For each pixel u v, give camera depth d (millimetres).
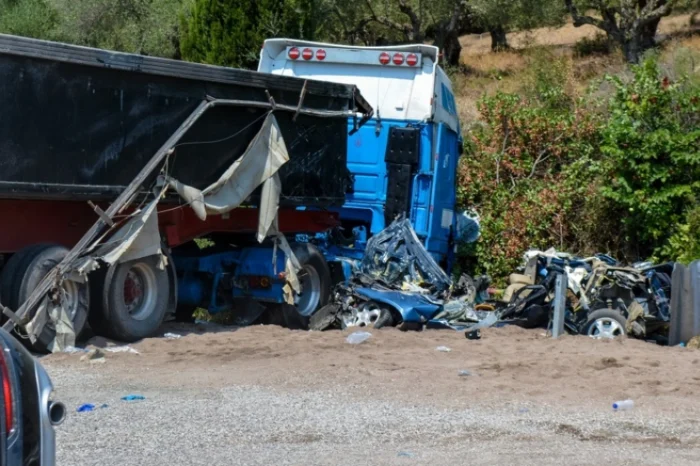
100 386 9828
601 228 20562
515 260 20453
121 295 12648
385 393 9648
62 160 11609
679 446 8016
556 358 11734
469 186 21266
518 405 9281
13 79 10984
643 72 19984
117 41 31453
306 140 15586
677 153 19016
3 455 4793
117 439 7793
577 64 34188
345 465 7230
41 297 11484
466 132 24859
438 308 14562
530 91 27234
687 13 41125
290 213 16219
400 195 17422
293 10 25703
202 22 25688
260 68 18094
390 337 13141
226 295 15578
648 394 9922
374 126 17750
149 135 12734
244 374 10531
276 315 15828
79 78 11750
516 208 20828
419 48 17438
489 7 33625
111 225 12234
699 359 11977
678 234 19031
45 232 12312
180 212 13875
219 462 7230
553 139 21859
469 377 10539
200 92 13398
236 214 14977
